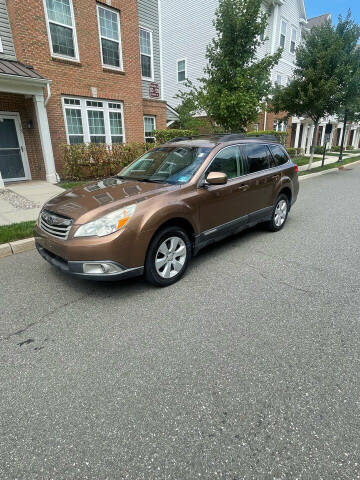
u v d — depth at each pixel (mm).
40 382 2252
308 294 3488
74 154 9938
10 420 1942
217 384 2221
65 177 10570
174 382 2244
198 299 3393
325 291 3553
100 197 3561
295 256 4605
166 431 1865
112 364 2432
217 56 10523
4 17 9086
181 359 2480
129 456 1717
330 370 2350
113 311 3174
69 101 10672
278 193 5434
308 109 14125
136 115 12883
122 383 2238
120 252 3123
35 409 2023
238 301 3346
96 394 2145
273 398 2096
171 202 3537
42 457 1713
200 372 2338
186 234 3844
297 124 26141
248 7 9625
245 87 10211
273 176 5250
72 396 2127
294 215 7145
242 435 1835
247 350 2578
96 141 11766
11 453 1734
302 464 1664
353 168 18391
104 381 2258
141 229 3234
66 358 2504
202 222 3996
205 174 4031
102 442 1798
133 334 2803
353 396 2109
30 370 2373
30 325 2951
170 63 21859
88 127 11352
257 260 4457
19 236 4996
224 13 9828
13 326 2938
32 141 10305
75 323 2977
